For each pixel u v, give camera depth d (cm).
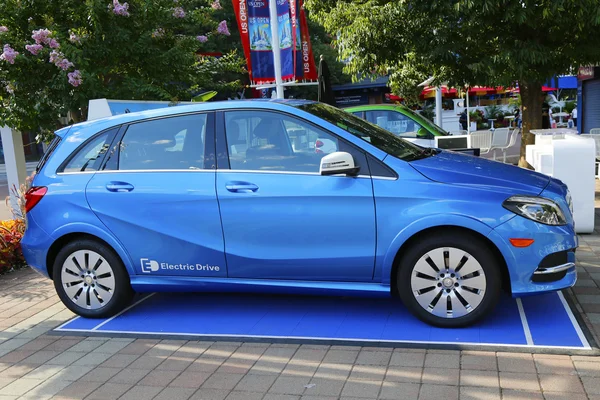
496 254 452
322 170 457
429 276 455
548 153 739
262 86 1137
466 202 440
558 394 350
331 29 1032
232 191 487
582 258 631
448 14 836
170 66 868
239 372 412
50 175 545
